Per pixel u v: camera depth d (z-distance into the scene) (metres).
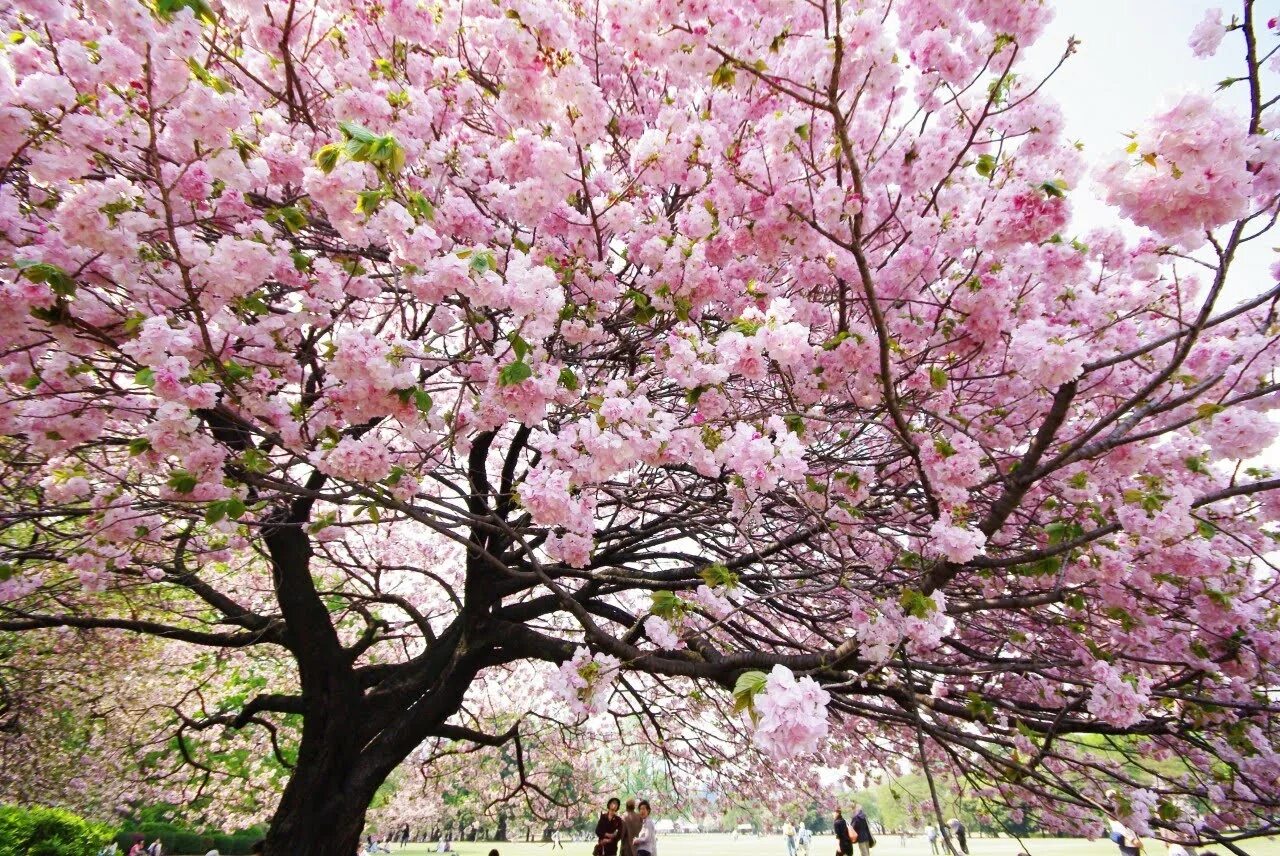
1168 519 3.20
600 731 10.41
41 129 2.13
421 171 3.32
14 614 4.83
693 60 3.13
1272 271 3.68
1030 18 2.71
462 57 3.98
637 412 2.78
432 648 5.62
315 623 5.08
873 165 3.15
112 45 2.28
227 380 2.68
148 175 2.64
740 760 8.76
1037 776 3.42
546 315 2.64
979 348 3.19
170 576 5.11
